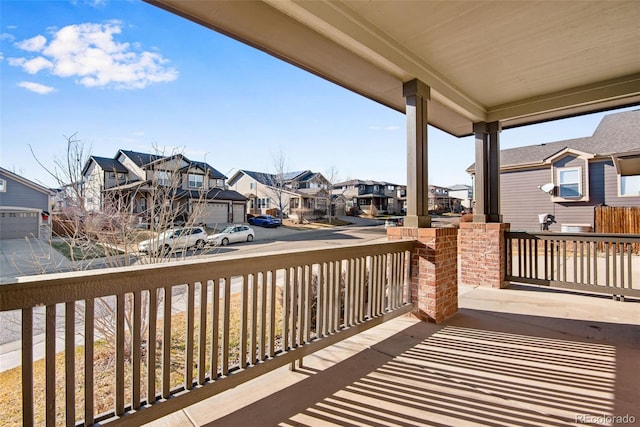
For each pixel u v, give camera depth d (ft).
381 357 8.82
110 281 4.89
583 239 15.10
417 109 11.88
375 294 10.41
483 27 9.85
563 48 11.02
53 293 4.38
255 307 6.94
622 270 14.29
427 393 7.00
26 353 4.20
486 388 7.20
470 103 15.56
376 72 11.69
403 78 11.91
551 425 5.90
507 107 16.35
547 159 42.52
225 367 6.36
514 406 6.51
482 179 17.43
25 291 4.15
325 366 8.29
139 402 5.25
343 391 7.08
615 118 44.32
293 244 50.65
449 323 11.62
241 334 6.68
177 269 5.61
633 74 12.98
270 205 108.06
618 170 32.32
